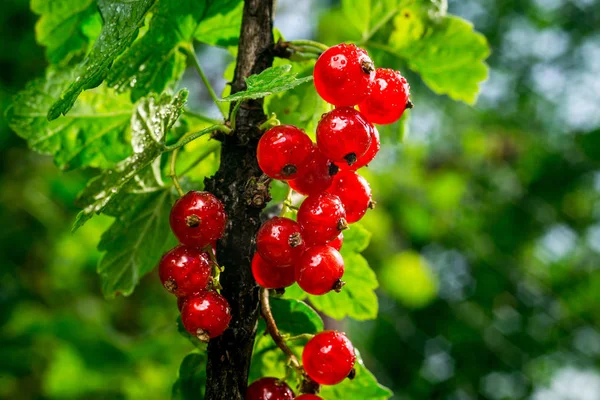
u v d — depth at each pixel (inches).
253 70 11.3
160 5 11.7
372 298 12.5
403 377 38.6
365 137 10.5
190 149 12.5
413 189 40.9
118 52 10.5
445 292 40.3
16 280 29.2
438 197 40.4
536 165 40.7
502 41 45.1
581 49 44.6
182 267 10.5
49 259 30.3
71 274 30.6
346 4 13.3
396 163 40.3
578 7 44.8
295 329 11.8
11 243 29.7
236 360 10.7
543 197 40.2
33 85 12.4
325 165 10.6
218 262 10.8
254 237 10.8
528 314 39.1
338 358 10.8
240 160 10.9
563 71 44.8
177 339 24.8
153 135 11.0
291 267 10.8
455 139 43.6
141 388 23.7
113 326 32.0
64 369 23.7
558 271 40.6
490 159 41.9
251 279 10.8
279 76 10.3
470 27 13.2
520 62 45.3
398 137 13.3
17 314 27.8
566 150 41.1
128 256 12.3
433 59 13.3
